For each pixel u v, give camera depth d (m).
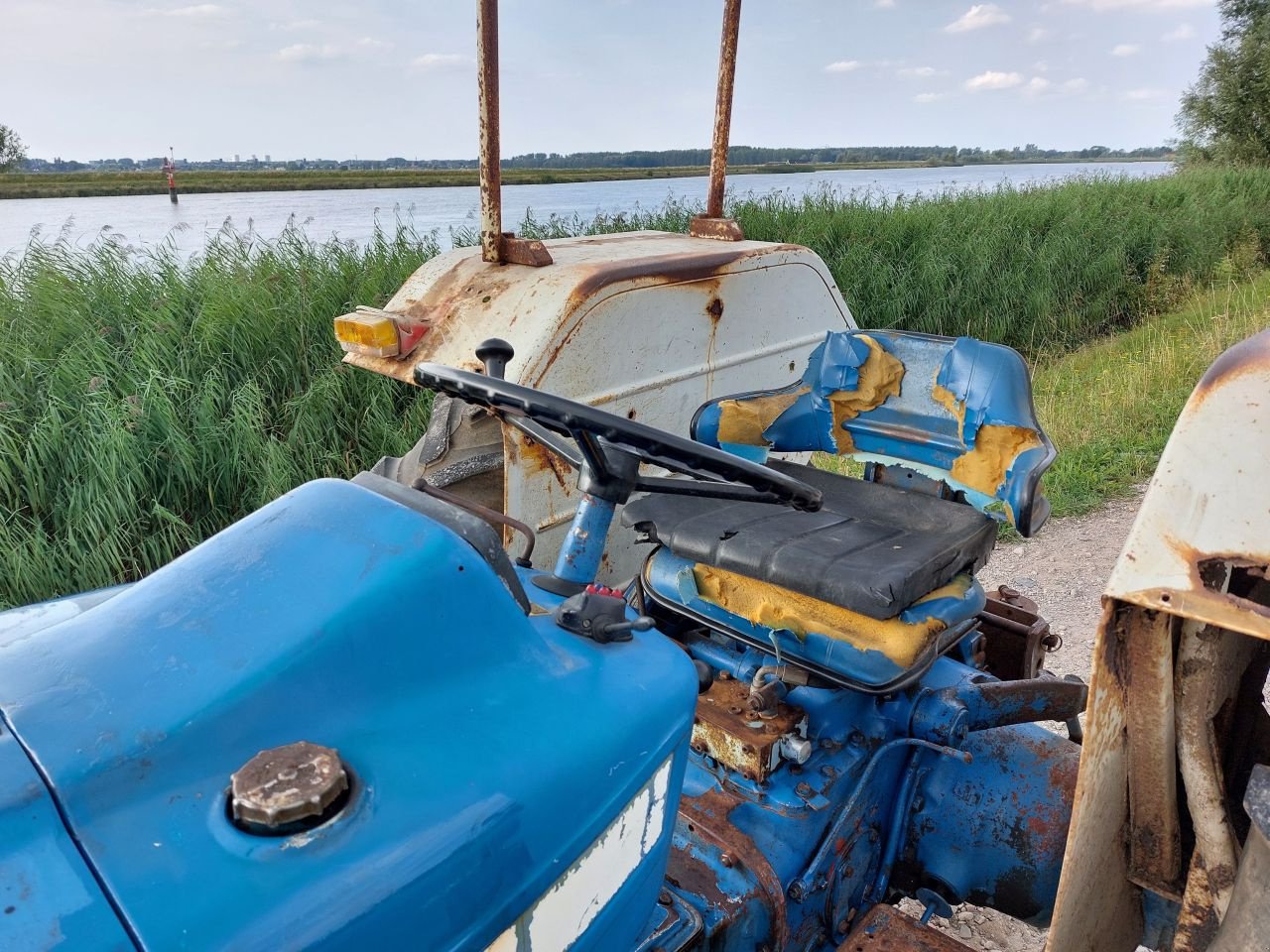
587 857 1.11
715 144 3.41
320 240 7.12
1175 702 1.30
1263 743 1.44
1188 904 1.36
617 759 1.14
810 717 2.08
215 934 0.79
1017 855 2.10
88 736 0.92
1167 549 1.16
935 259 9.72
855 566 1.99
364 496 1.21
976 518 2.27
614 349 2.65
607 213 9.38
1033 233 11.63
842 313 3.55
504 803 1.00
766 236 9.51
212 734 0.94
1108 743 1.28
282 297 5.91
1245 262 13.69
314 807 0.88
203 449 4.70
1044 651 2.85
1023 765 2.17
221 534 1.21
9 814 0.84
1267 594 1.38
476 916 0.95
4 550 3.98
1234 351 1.21
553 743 1.09
